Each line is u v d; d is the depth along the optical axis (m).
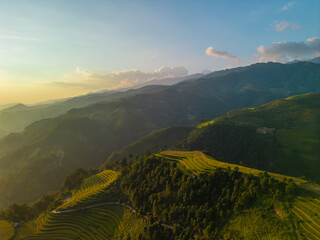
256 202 72.56
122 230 99.62
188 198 88.31
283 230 59.97
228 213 75.12
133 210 108.00
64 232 109.25
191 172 105.31
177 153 144.88
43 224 118.06
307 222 59.03
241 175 85.31
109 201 123.81
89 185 157.75
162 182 106.06
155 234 81.62
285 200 68.31
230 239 66.75
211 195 84.69
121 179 137.50
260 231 63.31
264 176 78.00
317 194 67.50
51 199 167.50
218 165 107.81
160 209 93.81
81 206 122.94
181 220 83.81
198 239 73.19
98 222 110.50
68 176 191.75
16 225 128.75
